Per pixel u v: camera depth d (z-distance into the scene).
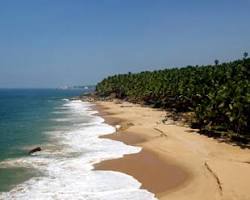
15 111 99.94
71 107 116.75
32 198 25.16
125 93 141.62
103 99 153.12
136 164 34.62
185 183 28.36
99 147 43.22
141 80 128.88
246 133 46.53
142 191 26.69
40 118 79.00
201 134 50.34
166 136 48.75
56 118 78.94
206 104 54.09
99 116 82.69
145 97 112.88
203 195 25.28
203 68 87.00
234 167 31.47
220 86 56.03
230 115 46.78
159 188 27.42
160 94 96.69
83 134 53.69
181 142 44.44
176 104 82.50
